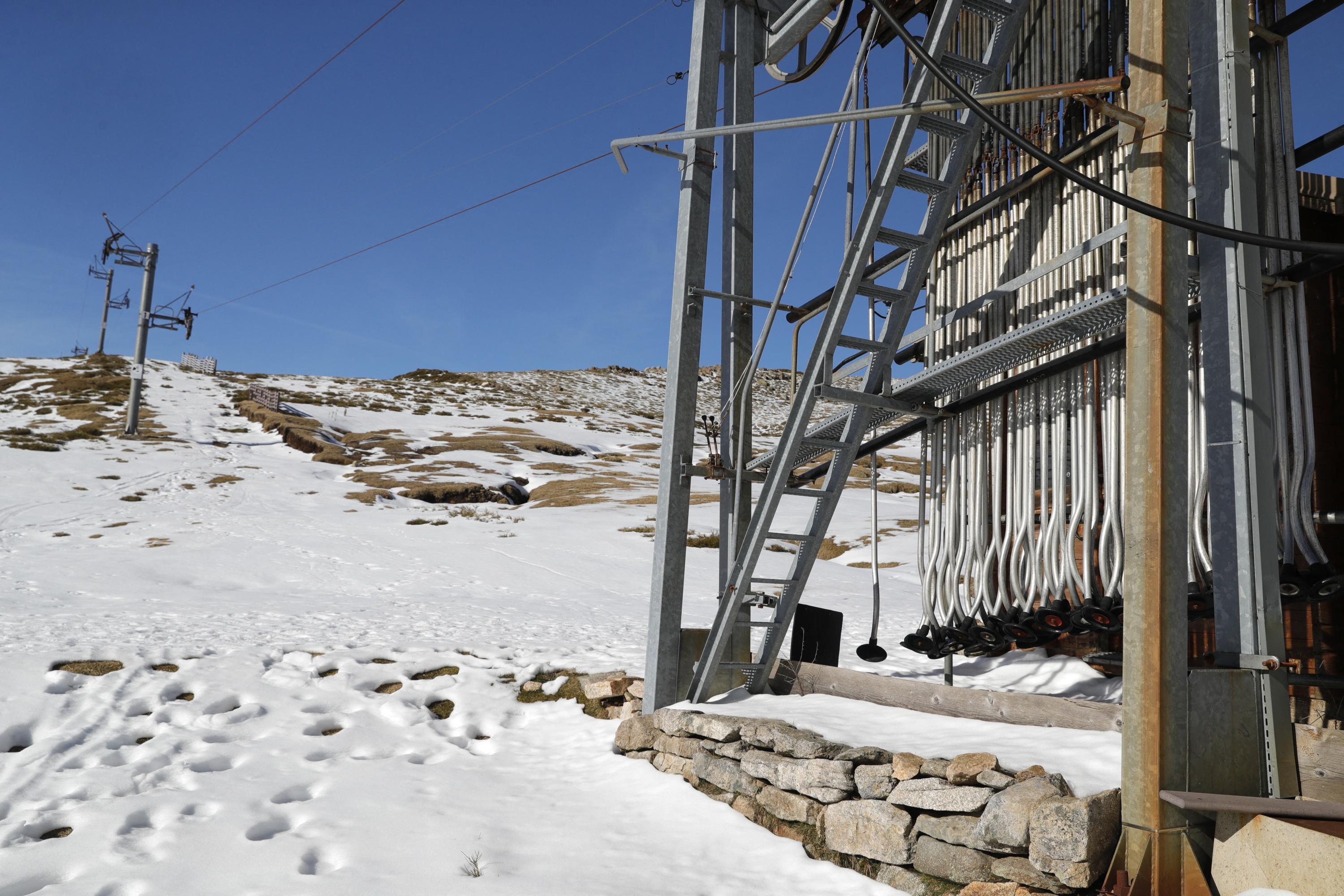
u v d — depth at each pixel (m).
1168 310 3.48
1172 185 3.54
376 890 4.00
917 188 5.24
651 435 61.69
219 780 5.61
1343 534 5.01
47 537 20.86
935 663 8.69
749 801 4.91
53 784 5.49
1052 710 4.70
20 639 8.74
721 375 6.85
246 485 32.34
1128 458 3.55
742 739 5.23
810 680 6.23
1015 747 4.19
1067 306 5.39
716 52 6.48
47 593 12.95
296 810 5.17
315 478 35.38
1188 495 4.74
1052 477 5.66
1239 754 3.47
